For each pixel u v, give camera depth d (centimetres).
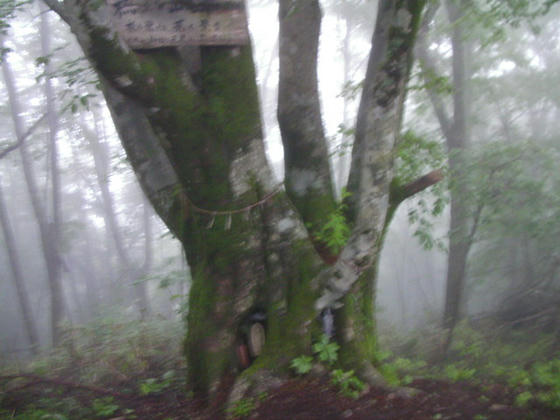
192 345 464
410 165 562
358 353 474
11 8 596
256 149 446
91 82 584
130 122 504
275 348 455
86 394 535
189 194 448
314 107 509
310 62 505
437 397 434
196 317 463
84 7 370
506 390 448
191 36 412
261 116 451
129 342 656
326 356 450
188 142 426
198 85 448
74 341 705
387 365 522
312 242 491
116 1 399
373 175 479
